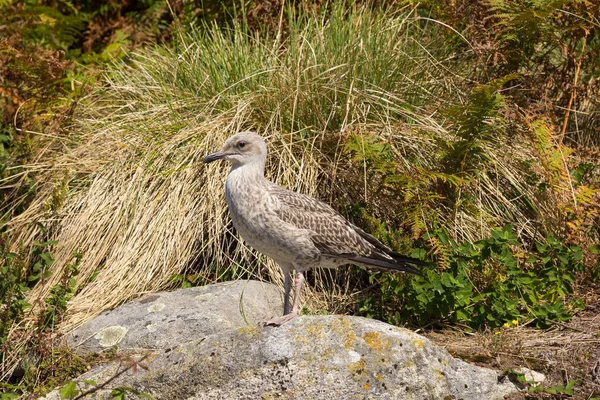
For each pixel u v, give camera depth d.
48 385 8.66
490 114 10.63
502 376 8.34
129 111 12.60
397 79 11.94
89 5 16.23
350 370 7.66
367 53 11.87
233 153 8.94
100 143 11.91
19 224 11.25
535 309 9.73
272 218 8.77
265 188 8.96
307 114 11.39
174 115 11.73
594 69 12.55
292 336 7.92
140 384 7.98
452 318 9.85
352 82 11.30
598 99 12.89
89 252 10.64
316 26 12.19
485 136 11.42
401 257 9.46
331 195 10.90
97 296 10.12
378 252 9.38
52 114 12.48
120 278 10.28
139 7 16.12
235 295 9.64
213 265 10.62
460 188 10.75
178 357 8.09
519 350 8.87
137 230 10.61
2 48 12.70
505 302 9.68
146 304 9.67
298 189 10.56
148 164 11.09
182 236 10.59
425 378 7.73
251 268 10.58
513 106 11.67
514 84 12.42
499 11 12.38
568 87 12.41
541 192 11.02
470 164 10.85
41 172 11.87
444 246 9.80
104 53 14.61
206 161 8.95
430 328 9.73
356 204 10.74
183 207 10.74
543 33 11.96
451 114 10.33
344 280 10.59
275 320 8.30
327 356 7.74
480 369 8.24
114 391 7.60
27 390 8.59
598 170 11.98
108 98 12.97
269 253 9.09
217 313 9.19
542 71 12.63
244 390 7.71
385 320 9.92
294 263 9.08
